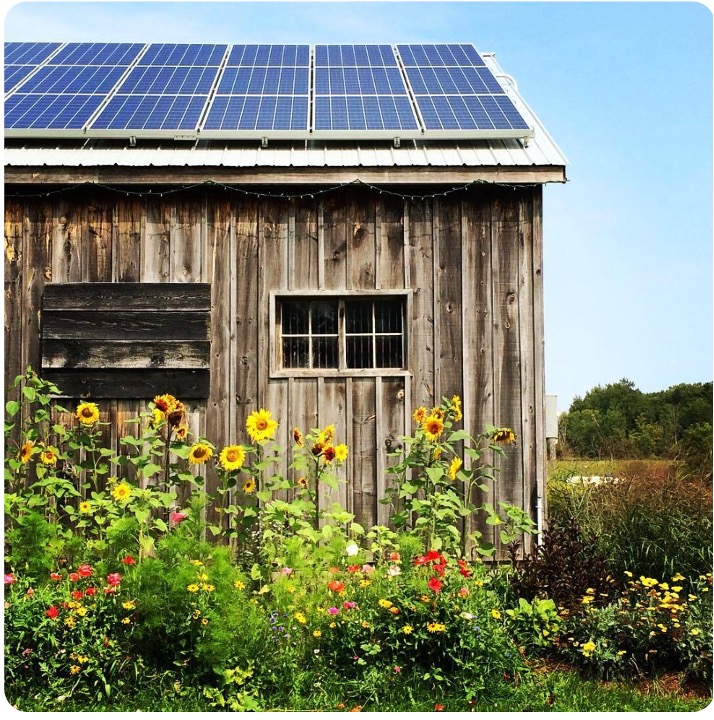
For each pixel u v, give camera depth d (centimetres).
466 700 434
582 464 934
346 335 720
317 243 714
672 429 1717
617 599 562
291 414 703
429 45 1014
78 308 712
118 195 718
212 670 436
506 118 754
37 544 495
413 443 635
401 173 689
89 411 621
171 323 712
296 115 761
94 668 427
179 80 857
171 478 604
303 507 586
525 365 702
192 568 448
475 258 709
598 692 460
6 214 716
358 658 449
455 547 591
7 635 425
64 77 855
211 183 696
